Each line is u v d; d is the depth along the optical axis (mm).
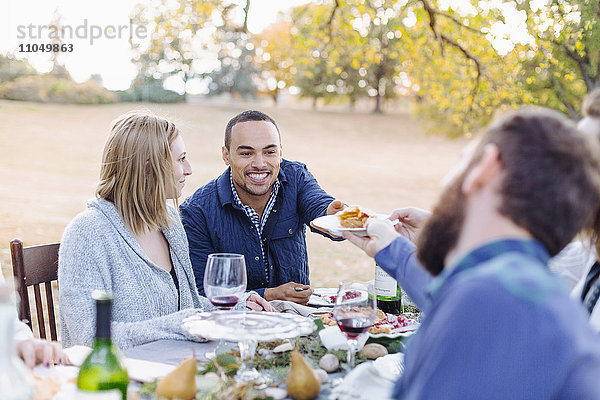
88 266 2189
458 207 971
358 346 1774
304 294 2555
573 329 815
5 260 8531
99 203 2311
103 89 30500
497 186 918
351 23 8031
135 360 1684
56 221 11602
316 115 38188
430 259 1036
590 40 7629
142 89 32281
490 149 925
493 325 817
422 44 8062
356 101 39531
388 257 1609
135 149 2301
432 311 927
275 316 1859
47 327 5703
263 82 39250
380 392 1477
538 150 906
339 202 2965
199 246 3031
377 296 2406
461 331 830
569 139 917
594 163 921
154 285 2307
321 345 1857
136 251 2295
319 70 32875
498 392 802
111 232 2275
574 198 899
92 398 1183
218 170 20203
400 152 29672
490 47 7523
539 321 812
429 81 8930
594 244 1398
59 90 29031
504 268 861
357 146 30562
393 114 41688
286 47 9695
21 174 16234
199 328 1653
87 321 2100
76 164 18453
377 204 16656
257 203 3086
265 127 2973
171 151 2523
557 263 2105
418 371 897
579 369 791
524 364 800
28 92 28297
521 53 8156
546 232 910
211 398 1403
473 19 7457
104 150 2354
